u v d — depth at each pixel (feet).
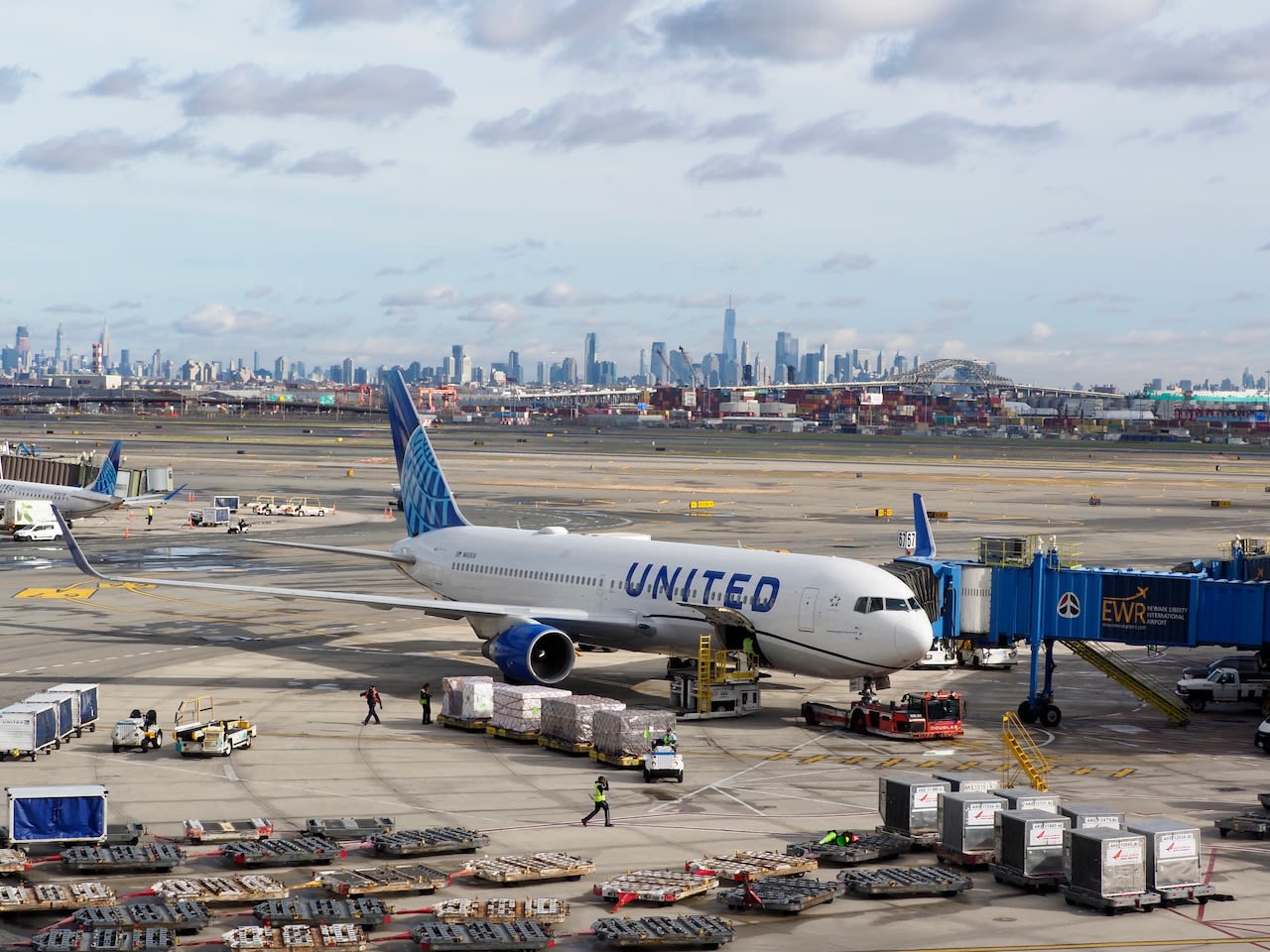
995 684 244.22
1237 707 228.02
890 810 143.84
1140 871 123.13
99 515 540.52
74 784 161.38
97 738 186.80
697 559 220.64
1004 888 129.29
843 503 640.99
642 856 136.56
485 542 261.44
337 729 195.42
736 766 176.86
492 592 253.24
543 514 555.69
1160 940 113.91
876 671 195.00
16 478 550.36
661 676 239.30
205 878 126.21
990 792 138.92
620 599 226.99
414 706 213.46
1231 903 124.26
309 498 616.39
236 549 431.84
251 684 227.81
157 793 157.89
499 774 170.40
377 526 503.20
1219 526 545.44
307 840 136.36
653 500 638.94
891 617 192.44
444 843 136.05
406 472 287.48
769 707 217.36
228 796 157.17
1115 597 210.59
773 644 204.54
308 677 235.20
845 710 207.51
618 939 110.42
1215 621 207.82
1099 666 217.97
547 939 110.83
